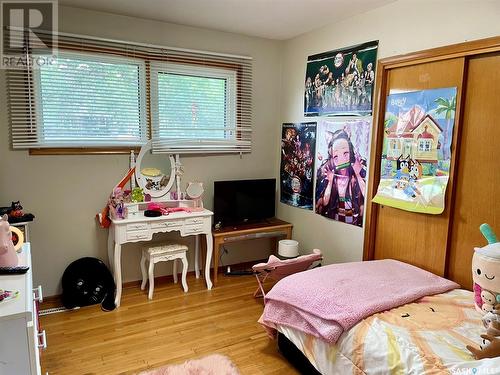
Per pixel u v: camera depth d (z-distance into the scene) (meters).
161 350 2.44
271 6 2.87
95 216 3.25
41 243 3.06
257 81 3.90
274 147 4.14
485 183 2.26
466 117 2.34
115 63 3.16
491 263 1.78
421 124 2.58
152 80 3.33
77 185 3.14
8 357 1.24
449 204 2.43
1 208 2.73
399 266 2.61
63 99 3.00
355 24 3.06
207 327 2.75
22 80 2.83
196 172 3.69
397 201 2.75
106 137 3.21
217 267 3.57
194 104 3.58
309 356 2.06
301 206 3.81
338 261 3.39
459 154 2.39
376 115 2.89
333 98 3.33
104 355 2.38
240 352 2.44
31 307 1.28
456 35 2.32
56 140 3.00
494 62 2.17
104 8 2.97
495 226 2.22
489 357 1.51
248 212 3.82
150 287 3.21
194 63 3.50
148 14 3.12
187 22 3.33
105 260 3.34
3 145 2.84
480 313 1.93
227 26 3.44
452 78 2.38
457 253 2.44
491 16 2.14
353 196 3.17
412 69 2.63
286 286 2.32
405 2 2.63
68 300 3.01
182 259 3.32
